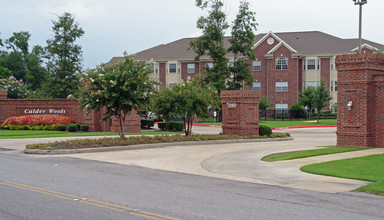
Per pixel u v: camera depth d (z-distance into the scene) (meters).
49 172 11.96
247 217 6.95
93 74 20.28
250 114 25.06
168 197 8.57
